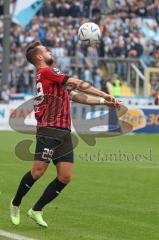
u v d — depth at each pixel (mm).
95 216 24047
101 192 29859
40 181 32781
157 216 24219
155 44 91250
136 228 22000
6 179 33500
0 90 73312
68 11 90312
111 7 89688
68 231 21250
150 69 81312
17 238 19859
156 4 96188
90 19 89562
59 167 20969
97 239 20109
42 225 21500
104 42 84562
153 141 58781
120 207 26031
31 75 76438
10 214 23188
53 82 20688
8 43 70938
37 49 21125
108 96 20219
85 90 20391
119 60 80938
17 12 80812
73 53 83625
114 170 38344
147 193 29844
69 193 29281
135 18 92438
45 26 86688
